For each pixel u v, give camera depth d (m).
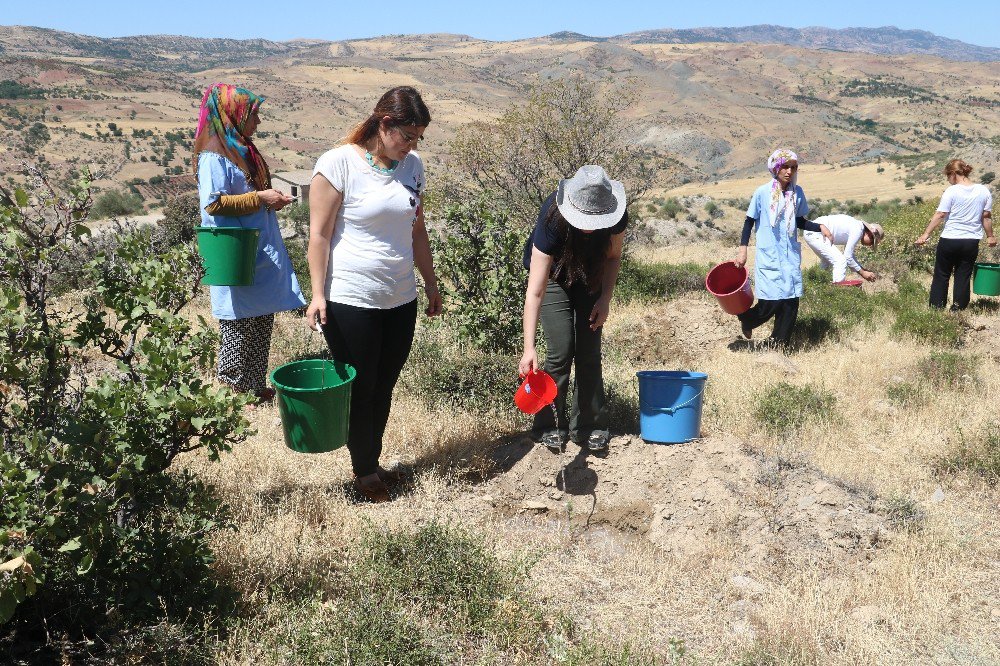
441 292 6.84
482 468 4.38
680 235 33.69
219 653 2.71
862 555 3.75
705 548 3.77
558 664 2.85
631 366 6.95
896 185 132.12
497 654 2.88
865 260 12.38
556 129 15.07
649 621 3.18
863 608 3.29
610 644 2.94
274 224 5.05
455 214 6.94
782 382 6.15
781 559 3.71
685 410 4.24
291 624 2.87
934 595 3.39
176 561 2.92
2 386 2.90
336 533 3.65
